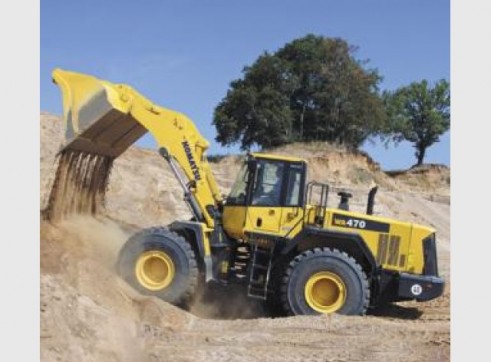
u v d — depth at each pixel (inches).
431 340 369.1
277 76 1973.4
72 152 478.3
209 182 470.9
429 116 2588.6
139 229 567.8
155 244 426.9
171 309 395.2
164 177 979.9
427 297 439.8
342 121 2006.6
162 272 426.9
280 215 442.0
